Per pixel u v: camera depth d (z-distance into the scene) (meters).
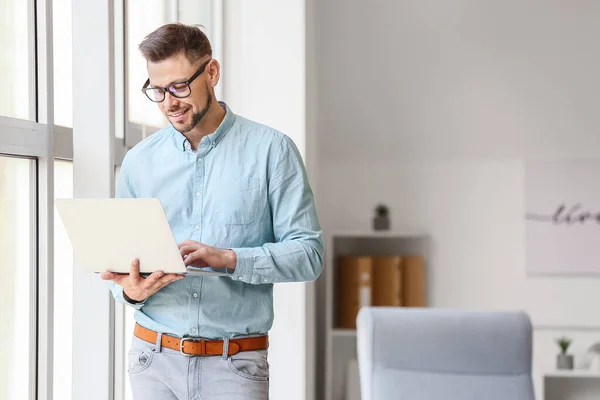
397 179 5.69
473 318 3.25
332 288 5.61
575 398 5.50
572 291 5.61
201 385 2.04
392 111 5.41
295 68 3.78
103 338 2.49
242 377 2.05
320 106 5.41
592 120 5.39
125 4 2.96
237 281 2.07
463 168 5.65
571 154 5.55
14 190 2.26
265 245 2.05
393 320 3.25
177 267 1.83
